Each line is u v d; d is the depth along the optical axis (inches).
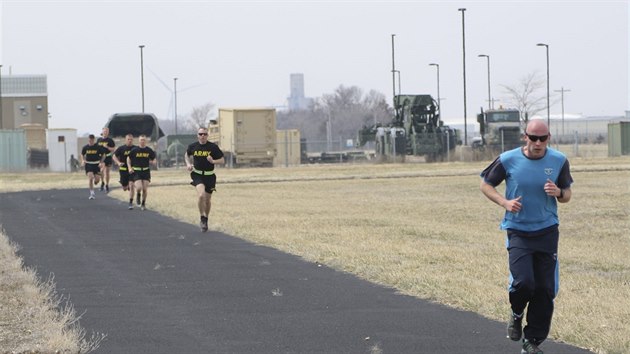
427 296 1060.5
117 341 839.1
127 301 1048.2
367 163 5693.9
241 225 1923.0
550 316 770.8
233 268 1309.1
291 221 2020.2
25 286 1115.3
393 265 1291.8
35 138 6811.0
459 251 1453.0
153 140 5383.9
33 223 2036.2
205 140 1817.2
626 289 1096.8
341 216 2172.7
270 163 5644.7
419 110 5851.4
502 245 1555.1
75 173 5280.5
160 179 4222.4
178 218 2150.6
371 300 1043.3
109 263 1366.9
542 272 770.8
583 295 1055.0
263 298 1063.6
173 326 908.0
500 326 892.0
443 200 2760.8
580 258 1416.1
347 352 793.6
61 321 896.9
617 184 3253.0
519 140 5787.4
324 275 1237.1
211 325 912.3
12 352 782.5
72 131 6097.4
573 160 5216.5
